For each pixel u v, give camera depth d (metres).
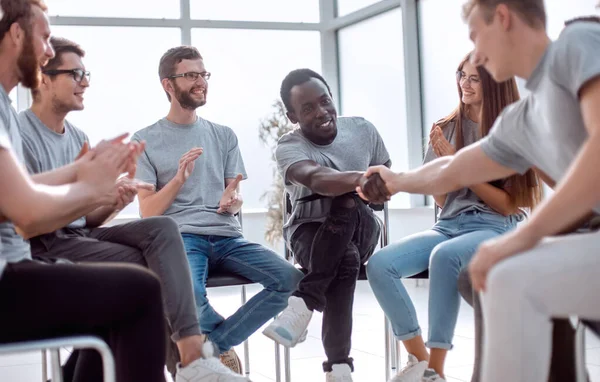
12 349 1.33
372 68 7.22
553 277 1.23
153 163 2.85
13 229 1.59
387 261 2.49
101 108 6.82
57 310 1.41
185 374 2.05
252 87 7.32
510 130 1.56
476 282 1.32
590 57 1.26
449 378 2.90
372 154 2.75
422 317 4.57
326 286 2.41
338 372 2.46
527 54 1.39
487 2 1.40
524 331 1.25
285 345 2.39
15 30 1.61
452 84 6.29
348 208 2.42
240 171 3.02
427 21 6.53
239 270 2.69
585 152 1.21
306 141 2.62
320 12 7.62
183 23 7.08
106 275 1.46
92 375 1.94
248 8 7.37
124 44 6.91
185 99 2.88
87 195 1.50
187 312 2.10
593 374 2.81
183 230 2.71
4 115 1.61
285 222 2.81
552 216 1.23
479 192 2.46
